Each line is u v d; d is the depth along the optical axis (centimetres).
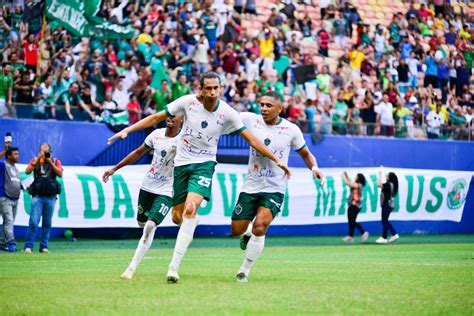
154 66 2698
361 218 2677
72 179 2245
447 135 3117
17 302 785
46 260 1502
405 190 2770
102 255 1692
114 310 729
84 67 2555
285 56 3044
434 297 848
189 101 1032
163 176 1170
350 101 3105
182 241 998
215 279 1067
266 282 1023
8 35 2511
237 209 1069
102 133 2466
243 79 2866
